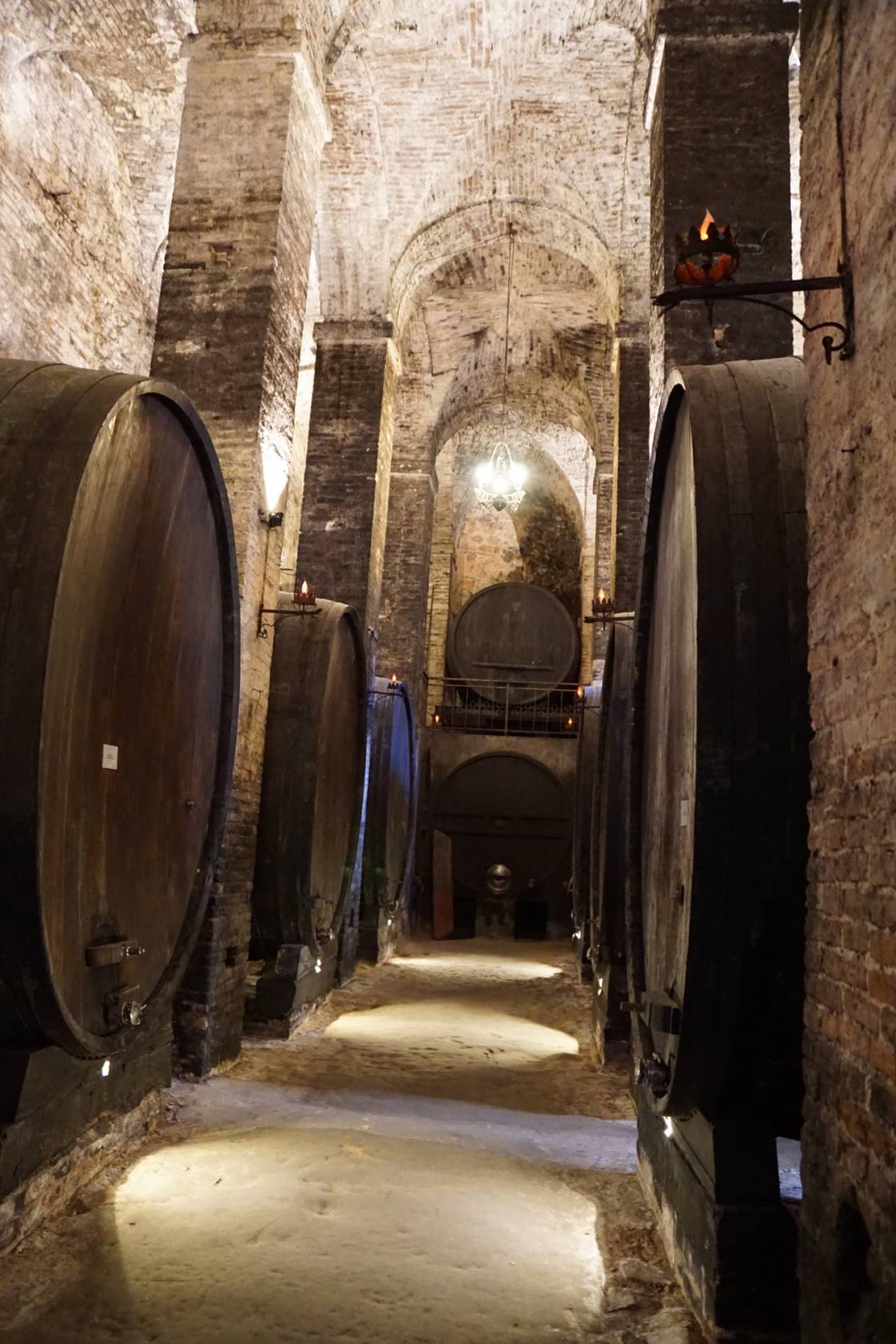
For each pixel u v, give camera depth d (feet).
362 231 40.40
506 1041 24.77
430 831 54.24
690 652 10.47
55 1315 9.18
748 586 9.18
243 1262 10.28
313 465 40.34
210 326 23.47
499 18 34.24
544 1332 9.30
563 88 36.81
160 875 13.00
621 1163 14.66
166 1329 9.00
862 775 7.08
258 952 23.77
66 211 34.94
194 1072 19.20
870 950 6.78
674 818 11.03
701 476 9.72
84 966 10.89
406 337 51.96
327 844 25.55
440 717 62.64
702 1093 9.34
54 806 10.02
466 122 38.19
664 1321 9.50
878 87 7.20
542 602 63.93
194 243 24.06
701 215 21.65
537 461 69.26
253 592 22.27
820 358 8.35
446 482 65.82
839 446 7.82
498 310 51.72
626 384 39.17
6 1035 10.66
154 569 12.44
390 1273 10.19
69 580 10.14
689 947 8.79
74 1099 12.02
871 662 6.97
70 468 9.76
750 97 22.17
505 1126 16.55
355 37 34.35
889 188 6.95
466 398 58.13
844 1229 7.04
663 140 22.06
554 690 62.54
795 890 8.68
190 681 13.80
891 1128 6.28
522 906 57.31
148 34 31.22
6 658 9.12
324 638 24.07
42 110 32.60
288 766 22.95
